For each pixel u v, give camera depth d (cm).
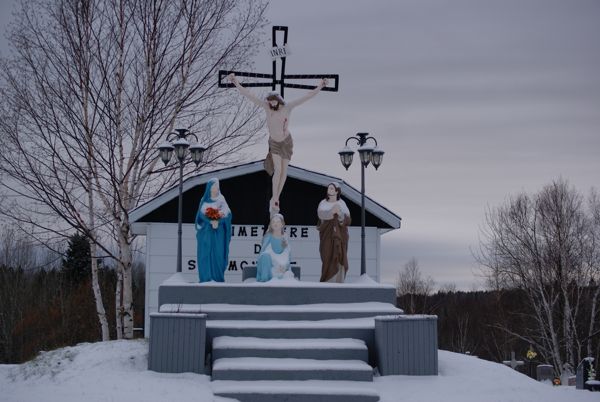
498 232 3653
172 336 1230
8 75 2092
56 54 2116
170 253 1936
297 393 1143
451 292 5659
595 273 3497
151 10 2175
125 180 2145
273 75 1673
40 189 2089
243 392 1136
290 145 1662
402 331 1270
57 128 2086
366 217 2028
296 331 1307
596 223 3553
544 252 3512
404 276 5569
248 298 1433
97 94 2112
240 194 1995
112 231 2245
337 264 1589
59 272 4444
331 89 1672
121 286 2250
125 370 1244
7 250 4181
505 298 4366
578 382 1892
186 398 1097
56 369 1279
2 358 3906
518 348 4309
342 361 1248
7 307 4025
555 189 3559
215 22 2250
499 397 1177
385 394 1176
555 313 3522
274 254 1527
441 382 1236
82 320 4041
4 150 2070
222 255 1536
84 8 2119
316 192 2028
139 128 2155
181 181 1556
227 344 1257
